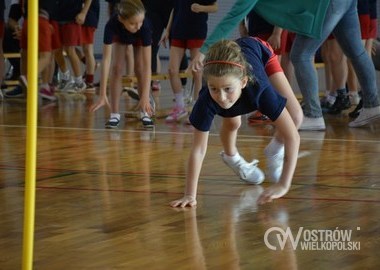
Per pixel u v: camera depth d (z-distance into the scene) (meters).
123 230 4.86
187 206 5.50
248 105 5.20
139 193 5.91
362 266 4.14
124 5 9.18
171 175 6.59
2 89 13.95
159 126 9.91
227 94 4.90
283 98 5.23
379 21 20.66
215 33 7.23
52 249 4.45
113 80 9.72
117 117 9.78
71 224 5.00
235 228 4.91
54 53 14.06
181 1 10.62
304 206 5.49
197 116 5.37
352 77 11.96
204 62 5.07
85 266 4.14
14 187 6.16
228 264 4.18
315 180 6.38
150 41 9.52
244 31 11.01
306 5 8.78
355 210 5.37
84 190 6.01
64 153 7.75
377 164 7.12
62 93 14.33
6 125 9.95
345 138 8.84
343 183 6.26
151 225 4.98
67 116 10.90
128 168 6.92
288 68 11.42
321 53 12.79
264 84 5.20
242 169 6.16
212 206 5.51
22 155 7.65
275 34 10.08
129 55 13.17
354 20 9.38
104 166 7.02
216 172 6.73
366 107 9.70
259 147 8.11
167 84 16.61
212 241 4.62
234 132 6.03
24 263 3.57
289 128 5.17
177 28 10.55
